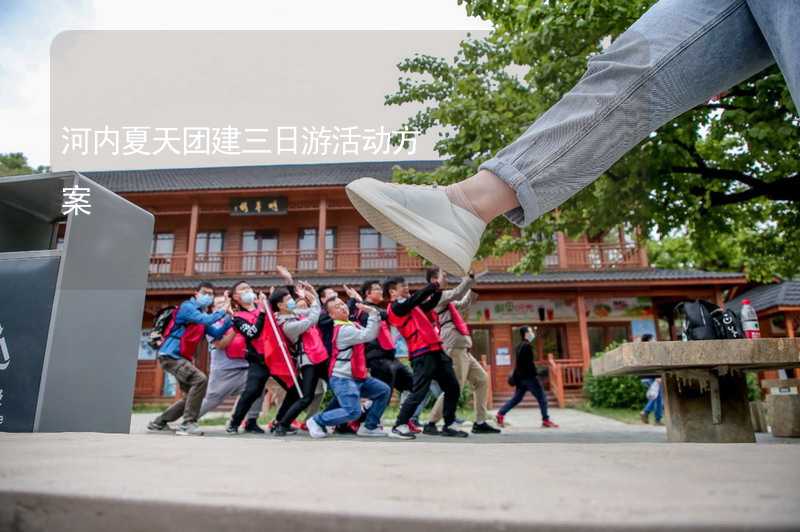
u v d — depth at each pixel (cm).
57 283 220
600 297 1645
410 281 1638
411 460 82
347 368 469
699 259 827
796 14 92
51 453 91
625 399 1266
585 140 112
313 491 57
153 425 536
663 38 108
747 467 68
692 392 355
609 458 80
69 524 56
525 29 545
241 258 1909
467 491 57
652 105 109
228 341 555
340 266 1855
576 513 46
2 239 263
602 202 626
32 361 213
